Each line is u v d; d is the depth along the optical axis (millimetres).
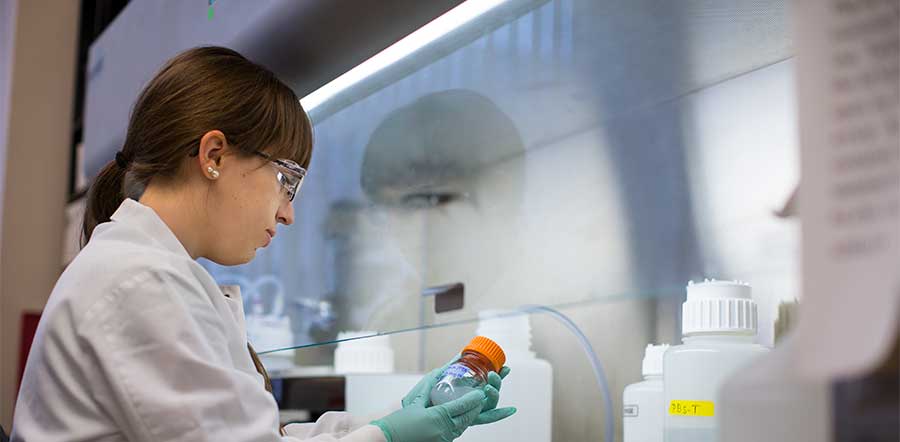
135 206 1304
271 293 1971
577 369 1643
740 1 1009
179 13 1842
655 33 1136
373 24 1356
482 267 1601
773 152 1125
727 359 1122
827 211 455
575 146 1422
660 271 1312
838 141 457
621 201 1364
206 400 1118
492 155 1552
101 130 2303
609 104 1333
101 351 1132
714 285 1167
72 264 1251
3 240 2969
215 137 1268
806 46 476
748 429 520
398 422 1282
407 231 1685
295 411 2029
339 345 1912
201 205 1311
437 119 1536
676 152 1268
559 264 1489
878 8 456
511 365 1572
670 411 1165
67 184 3057
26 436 1183
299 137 1381
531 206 1515
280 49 1524
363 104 1620
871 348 426
